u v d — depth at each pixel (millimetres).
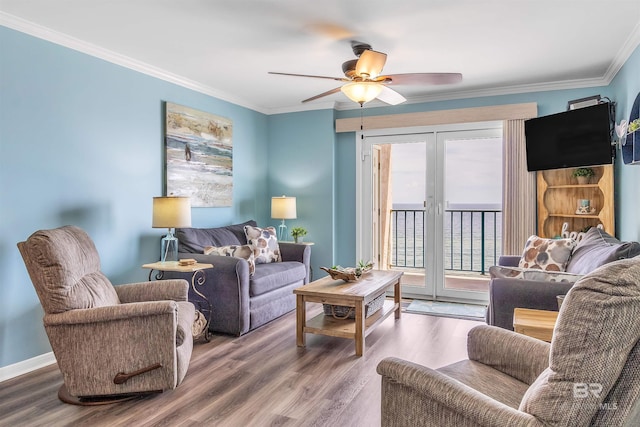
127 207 3602
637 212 3189
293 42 3166
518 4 2557
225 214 4816
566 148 3807
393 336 3488
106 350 2289
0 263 2699
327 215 5246
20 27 2789
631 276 997
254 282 3670
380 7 2592
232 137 4898
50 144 2994
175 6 2588
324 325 3264
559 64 3686
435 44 3201
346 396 2414
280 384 2576
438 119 4715
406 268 5078
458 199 4770
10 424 2121
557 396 1031
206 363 2926
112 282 3465
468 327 3746
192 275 3660
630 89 3266
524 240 4336
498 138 4578
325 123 5223
